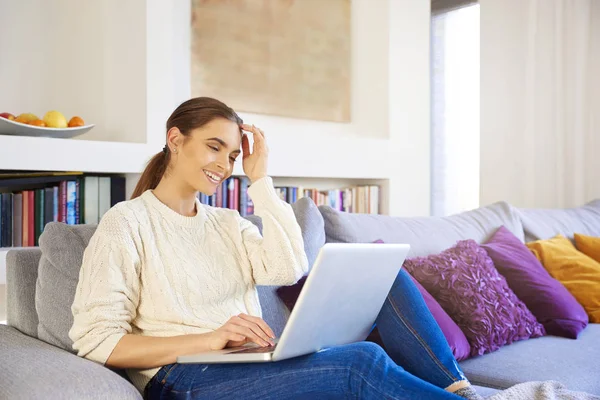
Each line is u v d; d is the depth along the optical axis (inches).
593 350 93.9
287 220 75.3
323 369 57.3
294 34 159.9
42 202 122.3
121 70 133.7
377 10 172.4
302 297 54.7
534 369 84.0
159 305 65.1
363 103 175.3
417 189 178.5
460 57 202.5
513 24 193.6
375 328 77.4
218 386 59.5
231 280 70.9
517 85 193.8
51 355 58.7
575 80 188.5
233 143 71.4
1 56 126.4
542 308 104.4
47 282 66.7
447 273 96.0
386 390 55.3
